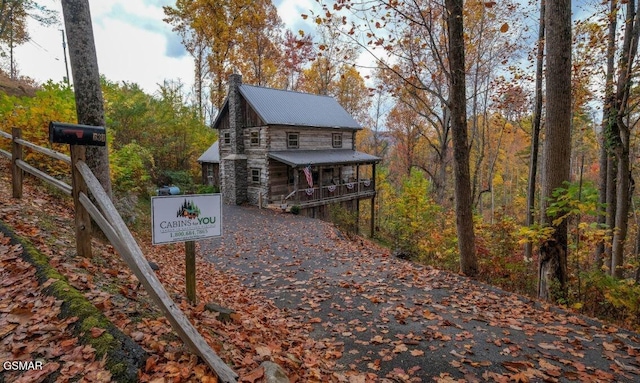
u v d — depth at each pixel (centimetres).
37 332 250
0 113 822
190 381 233
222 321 400
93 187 331
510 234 938
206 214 402
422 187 1655
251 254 959
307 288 656
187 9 3078
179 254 887
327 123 2188
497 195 4522
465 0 1330
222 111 2217
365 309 539
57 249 400
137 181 1484
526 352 395
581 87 1111
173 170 2391
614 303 575
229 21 3178
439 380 341
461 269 762
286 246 1054
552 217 646
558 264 640
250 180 2108
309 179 1845
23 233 423
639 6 820
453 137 737
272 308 554
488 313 512
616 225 927
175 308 261
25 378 211
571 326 470
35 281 316
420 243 1227
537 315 507
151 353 250
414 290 621
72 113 795
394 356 390
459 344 415
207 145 2878
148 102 2314
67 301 279
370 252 980
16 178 576
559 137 639
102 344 237
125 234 282
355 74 3431
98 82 535
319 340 439
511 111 1561
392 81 1950
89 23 521
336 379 336
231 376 249
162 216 370
